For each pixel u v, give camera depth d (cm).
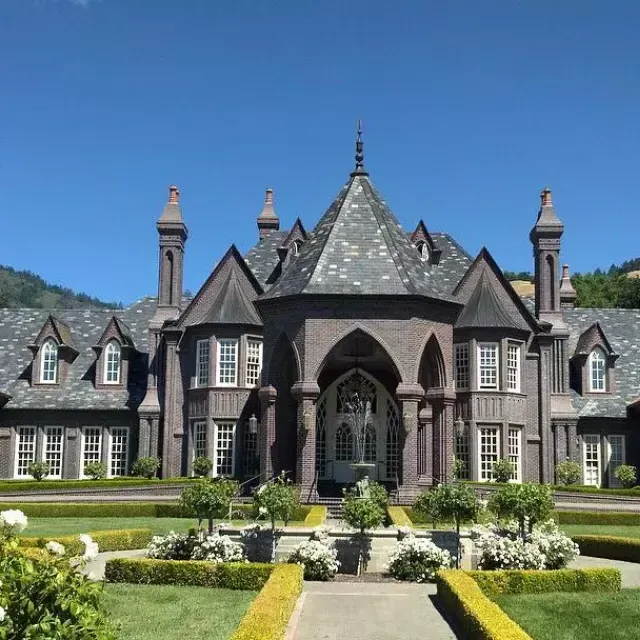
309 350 3472
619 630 1541
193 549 2189
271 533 2275
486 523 2494
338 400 4359
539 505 2258
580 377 5034
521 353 4669
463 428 4288
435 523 2472
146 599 1773
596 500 4131
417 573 2108
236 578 1934
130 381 5019
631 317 5547
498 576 1895
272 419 3600
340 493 4131
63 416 4934
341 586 2025
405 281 3525
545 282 4881
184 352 4703
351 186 3928
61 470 4909
